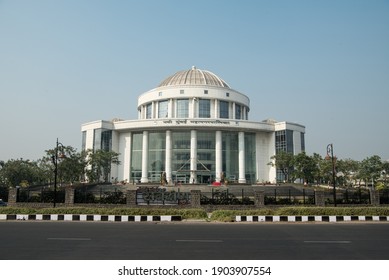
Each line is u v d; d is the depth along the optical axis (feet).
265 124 273.13
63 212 87.15
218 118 262.67
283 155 239.50
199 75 293.02
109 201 106.93
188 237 52.47
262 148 279.69
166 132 260.62
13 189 111.24
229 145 268.62
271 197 111.65
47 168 255.50
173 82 288.10
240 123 260.62
